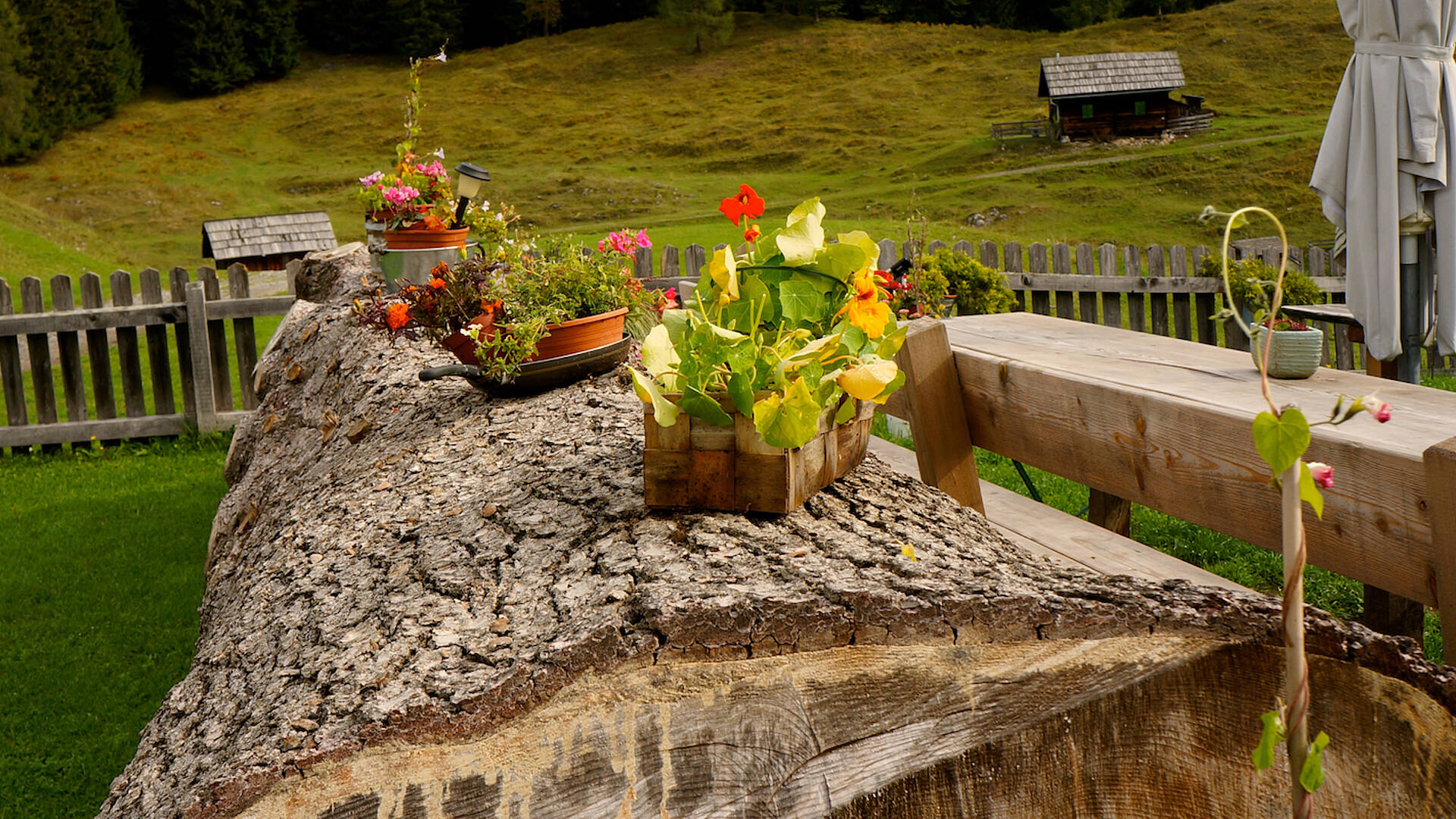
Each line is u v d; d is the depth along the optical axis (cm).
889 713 125
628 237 305
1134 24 5406
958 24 6103
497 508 195
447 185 421
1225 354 264
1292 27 4797
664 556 152
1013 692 126
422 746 118
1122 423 225
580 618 136
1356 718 123
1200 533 391
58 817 285
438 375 266
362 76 5841
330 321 436
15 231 2606
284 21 5772
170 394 738
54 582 461
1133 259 743
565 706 121
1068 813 127
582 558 159
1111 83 3984
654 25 6334
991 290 656
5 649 393
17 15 4516
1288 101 4116
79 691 357
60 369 1094
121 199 3950
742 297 174
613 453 217
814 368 166
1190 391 218
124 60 5191
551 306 278
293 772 116
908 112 4662
